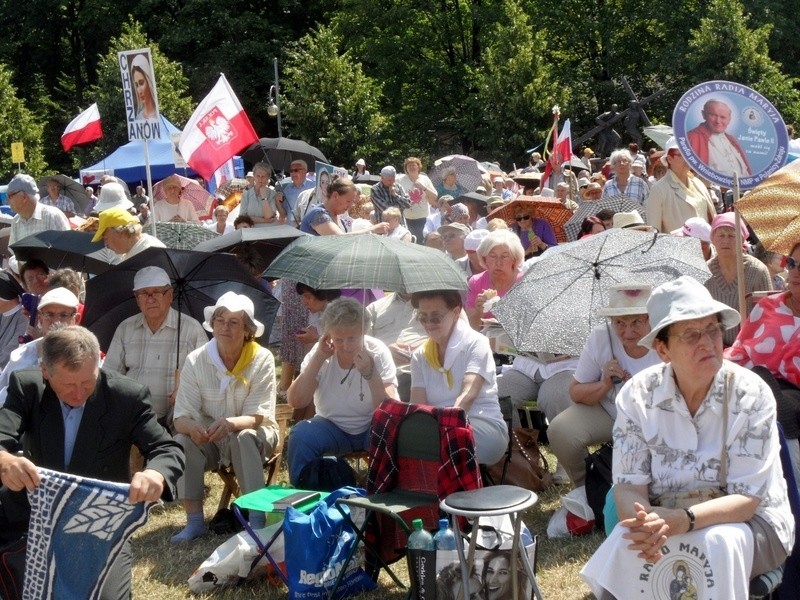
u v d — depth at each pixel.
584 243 6.86
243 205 14.17
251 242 9.06
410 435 5.25
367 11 43.72
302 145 18.39
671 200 9.98
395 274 5.98
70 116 44.41
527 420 7.13
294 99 33.03
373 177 21.08
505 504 4.47
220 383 6.43
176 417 6.41
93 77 47.47
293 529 5.17
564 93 36.66
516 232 11.93
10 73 35.53
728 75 36.94
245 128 11.98
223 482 7.24
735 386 3.89
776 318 5.38
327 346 6.20
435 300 6.05
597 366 6.11
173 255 7.03
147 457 4.48
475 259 8.63
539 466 6.84
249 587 5.55
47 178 19.17
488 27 42.38
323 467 5.89
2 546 4.48
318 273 6.06
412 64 43.66
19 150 25.50
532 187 17.88
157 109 9.62
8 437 4.31
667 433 3.97
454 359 6.10
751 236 9.87
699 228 8.59
